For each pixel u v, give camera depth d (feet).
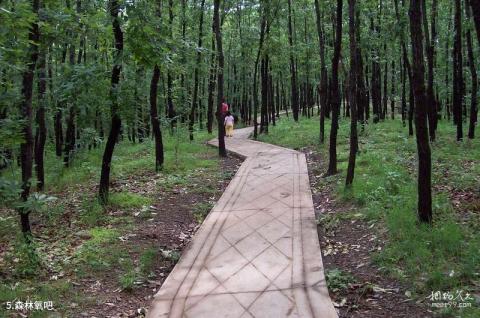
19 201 19.72
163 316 15.31
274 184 34.12
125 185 35.40
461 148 40.14
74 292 16.88
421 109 19.95
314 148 49.47
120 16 26.96
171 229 24.94
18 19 17.39
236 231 23.81
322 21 65.21
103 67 27.89
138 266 19.56
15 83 23.08
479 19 18.24
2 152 27.43
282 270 18.61
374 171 31.78
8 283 17.46
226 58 109.19
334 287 16.78
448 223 19.70
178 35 43.11
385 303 15.21
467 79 65.36
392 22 48.91
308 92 95.25
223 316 15.14
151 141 58.34
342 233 22.58
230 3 67.92
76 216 27.27
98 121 30.58
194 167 42.70
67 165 45.21
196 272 18.84
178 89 57.93
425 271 16.58
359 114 60.13
